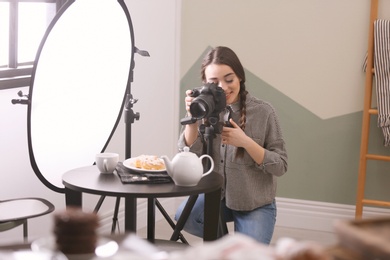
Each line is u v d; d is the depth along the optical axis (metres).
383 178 3.85
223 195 2.78
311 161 3.96
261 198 2.75
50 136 2.45
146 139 3.90
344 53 3.85
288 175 4.00
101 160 2.36
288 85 3.96
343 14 3.82
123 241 1.25
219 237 2.66
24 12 2.96
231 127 2.65
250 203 2.73
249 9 3.97
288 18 3.91
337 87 3.88
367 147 3.76
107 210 3.62
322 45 3.88
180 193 2.14
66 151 2.54
